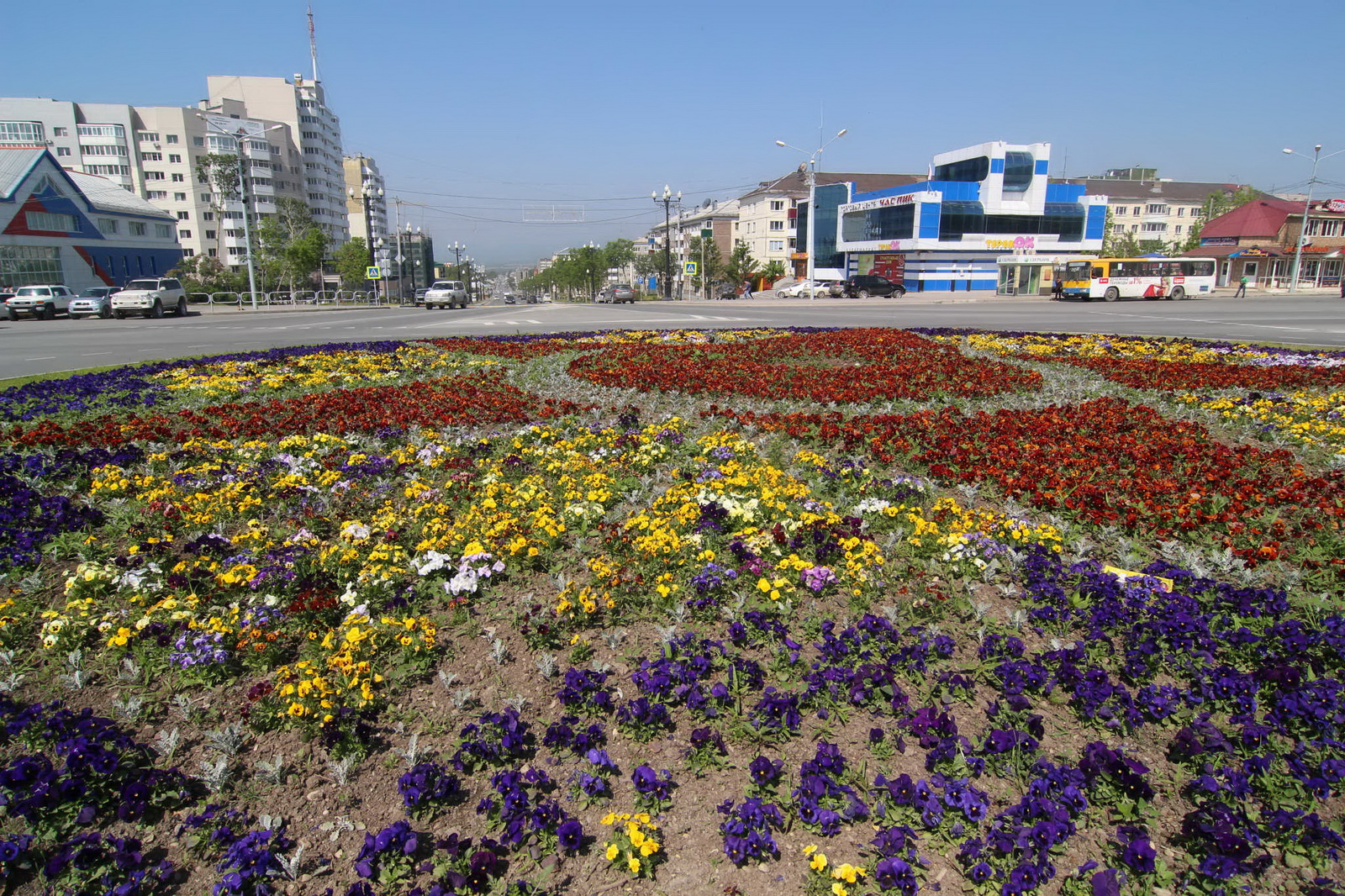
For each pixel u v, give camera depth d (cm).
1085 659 438
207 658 418
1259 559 557
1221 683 404
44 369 1573
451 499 681
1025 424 949
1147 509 656
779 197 9838
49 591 507
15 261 4519
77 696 407
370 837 312
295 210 9369
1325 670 432
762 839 316
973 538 575
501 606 505
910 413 1068
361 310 4922
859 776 360
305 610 471
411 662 438
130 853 307
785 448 864
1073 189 6306
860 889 305
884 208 6481
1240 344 1852
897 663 436
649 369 1395
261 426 932
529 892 306
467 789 359
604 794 355
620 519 640
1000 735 366
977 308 4075
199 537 553
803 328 2367
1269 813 334
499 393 1185
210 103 11106
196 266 7931
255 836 316
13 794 329
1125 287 4888
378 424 946
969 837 328
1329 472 777
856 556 541
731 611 489
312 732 384
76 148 9481
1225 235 7569
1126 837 321
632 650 459
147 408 1087
